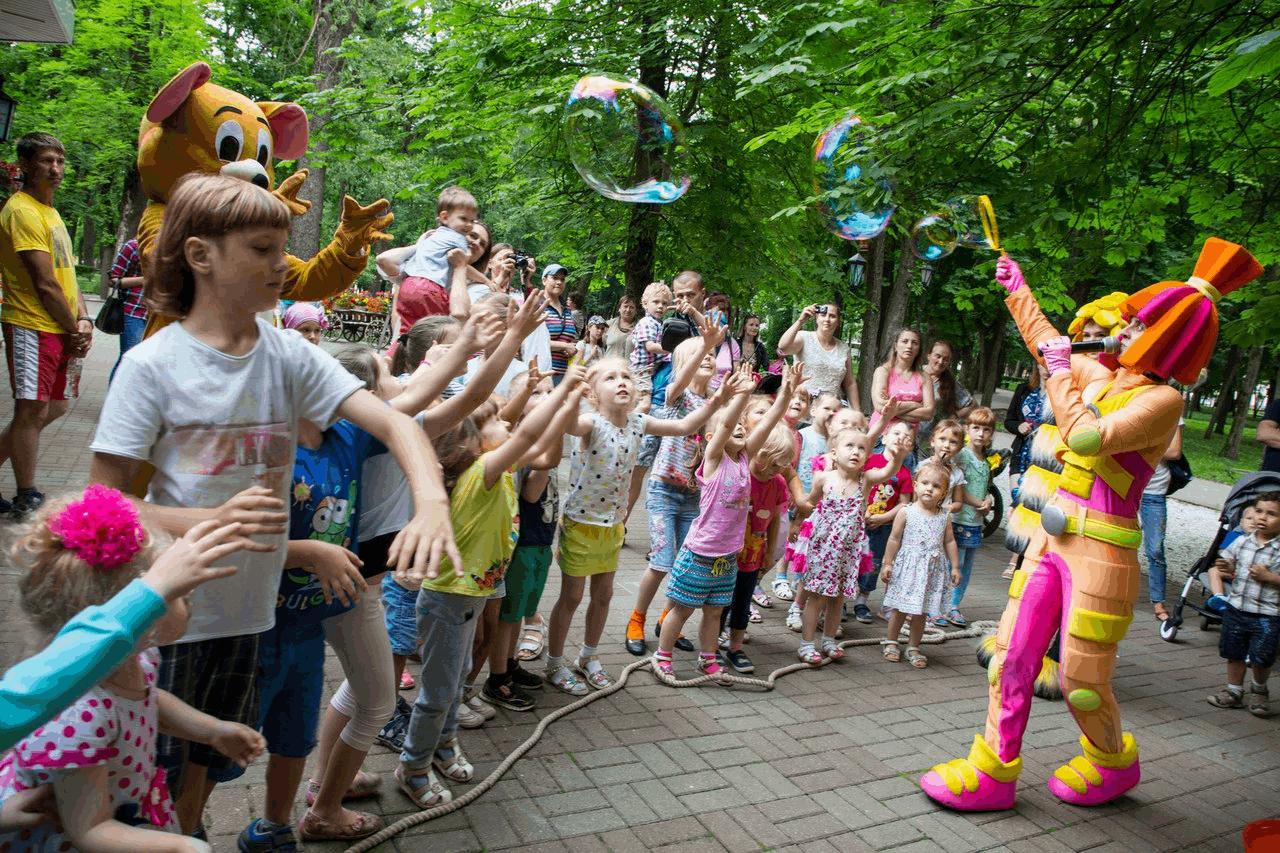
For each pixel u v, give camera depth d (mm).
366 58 12273
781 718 4156
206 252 1780
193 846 1537
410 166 17266
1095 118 5352
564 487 7883
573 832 2971
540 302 2227
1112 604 3424
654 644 4957
